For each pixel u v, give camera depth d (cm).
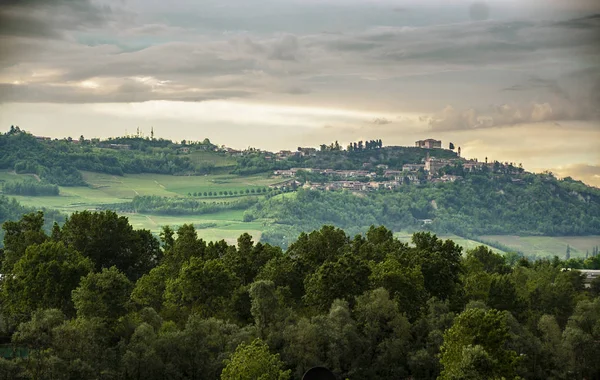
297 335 12144
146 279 14088
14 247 15875
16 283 13625
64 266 13525
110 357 11556
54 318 11625
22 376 10544
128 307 12900
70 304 13462
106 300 12462
